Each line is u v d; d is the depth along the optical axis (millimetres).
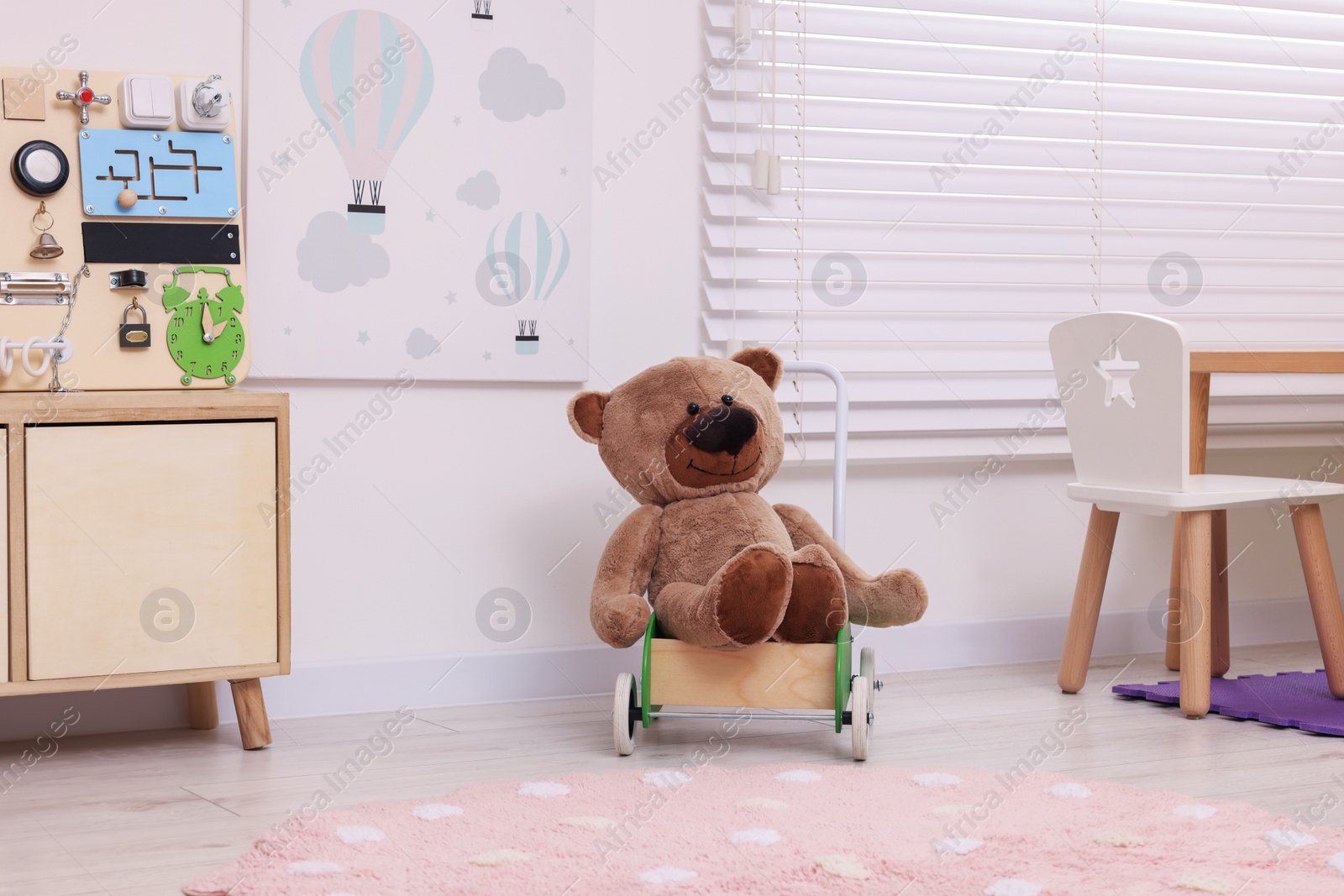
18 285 1721
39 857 1302
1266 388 2592
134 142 1811
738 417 1804
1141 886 1178
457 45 2053
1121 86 2539
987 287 2443
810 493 2328
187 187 1835
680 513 1837
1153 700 2100
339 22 1981
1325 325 2676
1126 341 2021
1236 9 2604
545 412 2146
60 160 1761
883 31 2342
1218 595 2283
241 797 1533
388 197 2018
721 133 2246
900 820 1400
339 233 1990
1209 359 2188
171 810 1476
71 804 1499
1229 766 1681
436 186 2047
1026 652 2469
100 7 1868
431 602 2082
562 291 2131
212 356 1843
